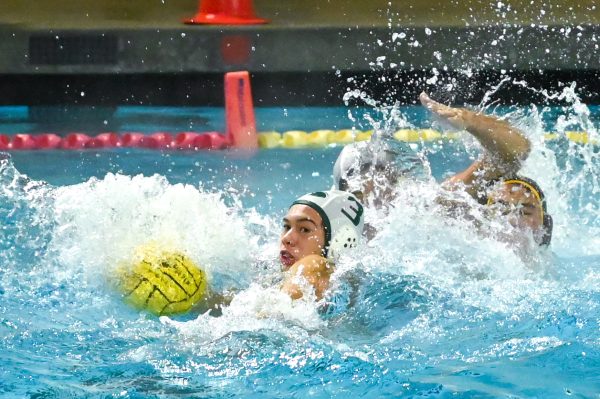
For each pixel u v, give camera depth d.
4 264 11.17
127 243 9.73
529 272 11.08
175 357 8.49
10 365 8.35
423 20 28.28
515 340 8.98
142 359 8.48
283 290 9.58
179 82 26.34
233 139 21.36
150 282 9.24
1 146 20.59
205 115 24.94
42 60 25.34
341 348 8.71
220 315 9.58
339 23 27.62
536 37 25.50
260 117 24.56
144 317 9.34
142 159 19.44
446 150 19.56
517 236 11.46
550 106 24.69
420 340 8.98
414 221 11.48
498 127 11.75
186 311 9.41
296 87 26.22
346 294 9.74
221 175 17.92
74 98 26.17
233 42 25.56
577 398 7.66
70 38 25.41
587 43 25.11
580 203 15.52
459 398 7.68
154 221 10.16
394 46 25.47
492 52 25.22
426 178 12.08
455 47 25.50
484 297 10.09
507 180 11.84
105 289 9.68
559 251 12.70
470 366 8.35
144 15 29.44
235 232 10.67
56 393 7.77
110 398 7.68
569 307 9.90
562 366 8.34
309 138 22.02
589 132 19.44
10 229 12.44
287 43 25.55
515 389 7.84
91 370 8.27
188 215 10.38
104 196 10.50
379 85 25.92
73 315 9.62
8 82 25.81
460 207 11.70
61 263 10.84
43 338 9.02
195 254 9.95
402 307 9.68
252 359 8.43
